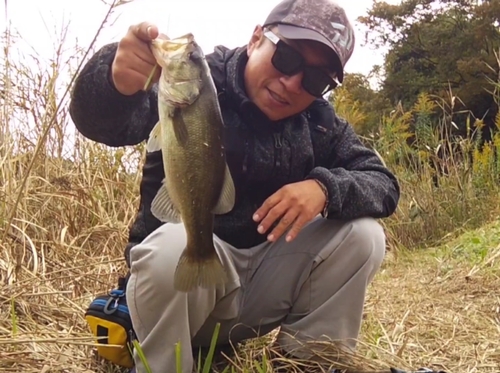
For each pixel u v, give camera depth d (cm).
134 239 106
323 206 102
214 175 85
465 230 283
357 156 116
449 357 128
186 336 97
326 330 108
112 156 187
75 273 149
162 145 82
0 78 166
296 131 109
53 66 171
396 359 118
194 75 81
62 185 173
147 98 98
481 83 823
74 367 105
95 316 103
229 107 106
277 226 99
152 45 81
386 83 967
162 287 94
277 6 104
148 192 105
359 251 106
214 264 89
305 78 100
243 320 111
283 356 111
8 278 131
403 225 294
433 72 952
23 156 164
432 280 201
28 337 111
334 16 102
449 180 315
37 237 161
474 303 171
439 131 333
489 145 336
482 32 885
